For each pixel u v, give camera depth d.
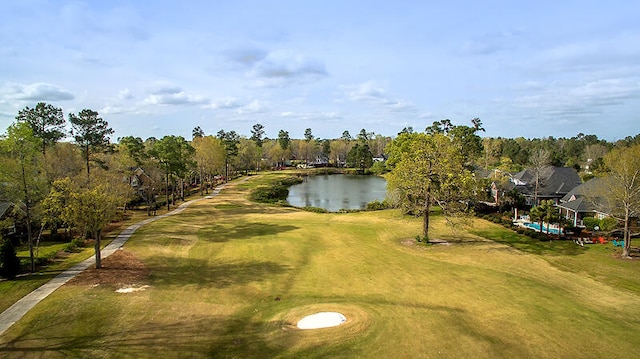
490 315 21.03
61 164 52.72
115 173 54.12
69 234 41.22
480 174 74.69
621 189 35.84
